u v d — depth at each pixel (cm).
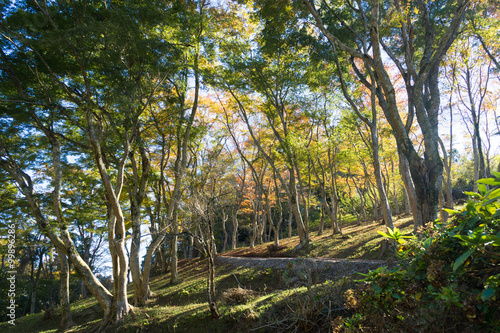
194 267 2473
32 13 1030
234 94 2172
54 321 1939
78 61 1071
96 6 1190
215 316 997
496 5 1324
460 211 271
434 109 1266
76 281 3962
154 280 2441
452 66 1642
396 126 1036
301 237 2092
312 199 3522
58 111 1363
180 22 1321
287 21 1433
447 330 282
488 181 241
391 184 3825
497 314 246
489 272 254
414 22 1440
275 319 838
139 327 1187
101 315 1794
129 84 1159
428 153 1019
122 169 1333
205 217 1013
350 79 1905
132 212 1697
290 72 1917
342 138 2220
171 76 1520
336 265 1155
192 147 2131
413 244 337
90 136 1188
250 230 4022
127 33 1079
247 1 1499
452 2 1314
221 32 1936
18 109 1243
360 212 3984
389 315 327
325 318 736
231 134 2378
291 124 2220
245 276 1552
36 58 1185
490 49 1595
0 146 1375
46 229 1286
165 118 1698
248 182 3050
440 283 269
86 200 2017
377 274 330
